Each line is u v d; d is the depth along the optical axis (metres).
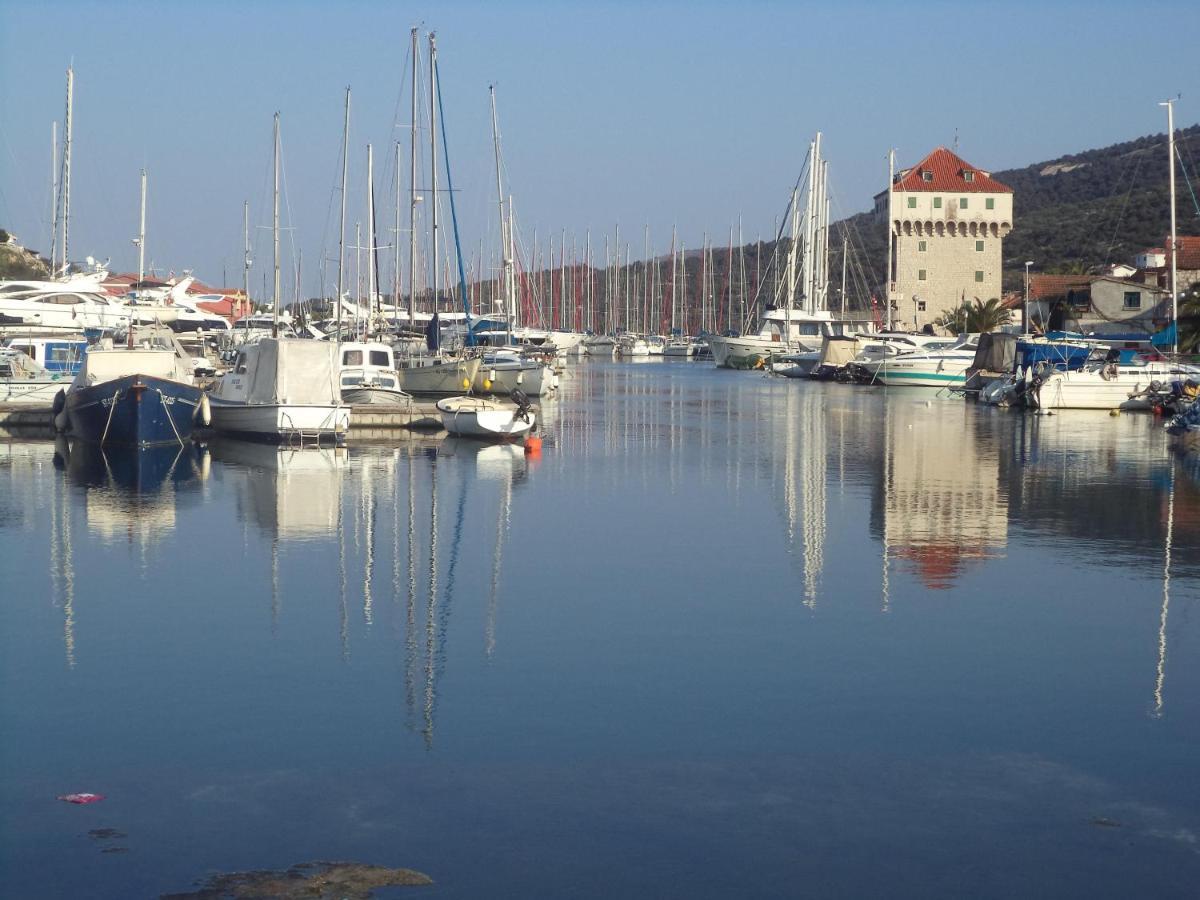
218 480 32.66
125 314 68.69
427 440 44.47
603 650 15.98
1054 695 14.23
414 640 16.45
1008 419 54.94
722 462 37.38
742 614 17.89
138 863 9.97
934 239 126.00
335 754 12.30
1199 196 189.12
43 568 20.91
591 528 25.12
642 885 9.73
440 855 10.17
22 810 10.95
